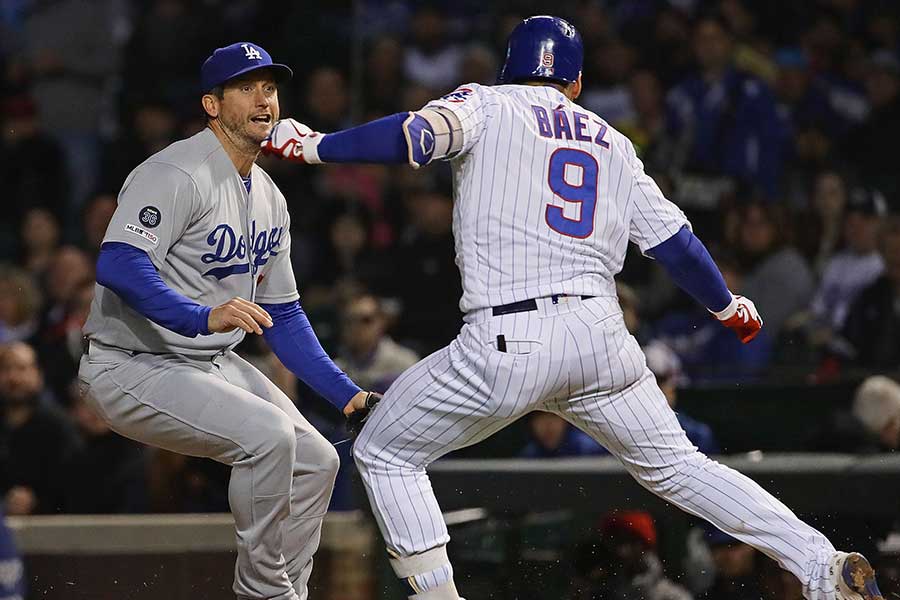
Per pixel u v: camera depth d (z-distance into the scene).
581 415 12.84
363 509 17.75
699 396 19.84
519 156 12.31
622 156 12.84
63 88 36.88
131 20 37.81
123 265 12.23
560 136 12.49
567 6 32.66
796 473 16.42
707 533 16.27
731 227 27.78
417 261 28.92
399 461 12.63
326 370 13.98
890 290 26.22
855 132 30.59
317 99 32.03
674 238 12.92
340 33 33.56
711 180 29.16
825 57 31.88
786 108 30.66
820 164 30.09
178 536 19.66
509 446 19.34
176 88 36.28
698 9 32.41
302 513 13.34
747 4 32.41
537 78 12.95
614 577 16.48
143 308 12.19
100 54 37.50
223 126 12.93
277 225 13.73
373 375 22.98
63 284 29.30
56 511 22.30
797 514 16.39
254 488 12.64
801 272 26.97
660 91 30.94
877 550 16.08
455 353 12.41
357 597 17.03
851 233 27.08
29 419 22.69
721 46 30.27
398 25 32.88
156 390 12.90
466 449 19.39
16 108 35.16
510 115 12.42
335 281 29.89
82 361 13.55
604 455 19.16
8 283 28.98
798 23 32.38
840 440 19.14
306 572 13.76
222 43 36.06
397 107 32.03
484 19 32.97
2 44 37.78
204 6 36.38
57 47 37.28
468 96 12.43
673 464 12.94
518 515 17.06
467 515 17.05
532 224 12.23
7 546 13.85
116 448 22.44
